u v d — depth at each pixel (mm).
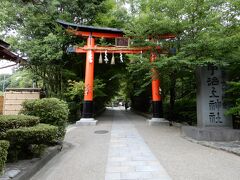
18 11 16500
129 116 24078
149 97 24359
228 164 5969
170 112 15969
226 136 8734
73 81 17188
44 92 18578
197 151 7461
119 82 27078
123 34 16016
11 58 7730
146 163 6203
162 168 5727
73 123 17203
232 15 10078
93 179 5105
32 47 16266
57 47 16781
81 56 19062
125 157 6902
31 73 20375
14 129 5965
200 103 10141
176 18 11266
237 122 10492
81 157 7121
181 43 11359
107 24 18859
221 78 9945
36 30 17547
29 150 6629
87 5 18391
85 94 16000
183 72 12289
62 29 17438
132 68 14289
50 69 18750
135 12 15211
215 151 7422
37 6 9922
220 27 10266
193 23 10852
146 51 13836
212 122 9836
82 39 18453
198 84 10383
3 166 4289
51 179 5203
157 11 11812
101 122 17391
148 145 8617
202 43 9508
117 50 15766
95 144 9133
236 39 8953
